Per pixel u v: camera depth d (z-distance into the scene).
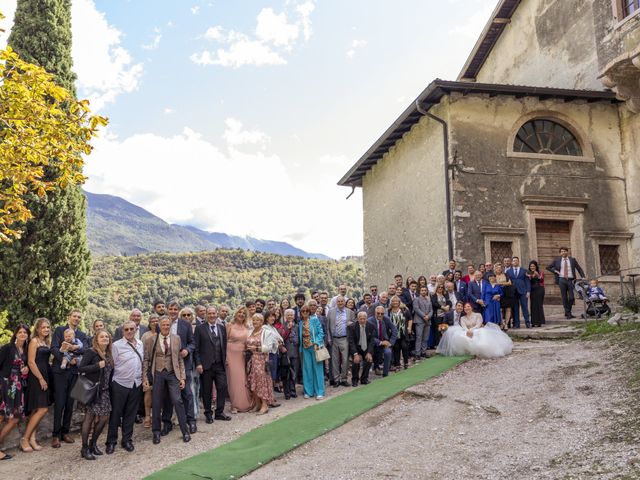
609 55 14.80
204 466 7.28
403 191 18.67
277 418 9.67
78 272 16.48
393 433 7.91
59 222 16.05
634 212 16.28
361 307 12.60
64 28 17.25
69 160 9.88
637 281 16.06
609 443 6.23
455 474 6.18
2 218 9.82
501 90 15.48
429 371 10.67
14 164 9.59
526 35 20.52
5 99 9.01
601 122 16.81
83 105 9.45
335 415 9.01
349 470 6.71
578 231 16.08
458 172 15.62
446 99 15.89
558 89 15.76
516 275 13.52
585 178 16.42
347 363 11.82
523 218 15.81
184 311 10.38
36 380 8.73
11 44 16.80
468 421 7.93
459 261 15.23
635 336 10.12
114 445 8.61
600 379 8.40
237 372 10.67
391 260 19.48
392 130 17.94
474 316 12.04
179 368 9.08
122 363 8.69
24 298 15.52
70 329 9.16
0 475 7.79
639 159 16.20
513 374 9.64
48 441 9.35
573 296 14.09
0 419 8.52
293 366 11.43
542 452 6.38
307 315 11.20
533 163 16.12
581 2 17.94
